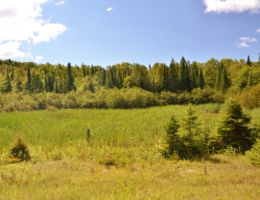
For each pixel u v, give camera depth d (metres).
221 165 7.84
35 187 5.66
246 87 42.78
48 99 37.69
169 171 7.31
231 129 9.88
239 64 81.69
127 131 14.50
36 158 9.23
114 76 89.31
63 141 12.66
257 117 14.09
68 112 25.98
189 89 63.62
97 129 14.78
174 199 4.20
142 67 67.38
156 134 14.27
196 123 9.71
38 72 91.81
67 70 90.69
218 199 4.04
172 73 65.81
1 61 154.00
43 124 16.72
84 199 4.49
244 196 4.20
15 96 39.50
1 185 5.86
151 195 4.55
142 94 37.03
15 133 13.59
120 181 6.09
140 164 8.54
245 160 8.28
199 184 5.63
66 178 6.53
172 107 31.70
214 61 120.44
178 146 9.53
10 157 9.14
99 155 9.80
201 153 9.47
